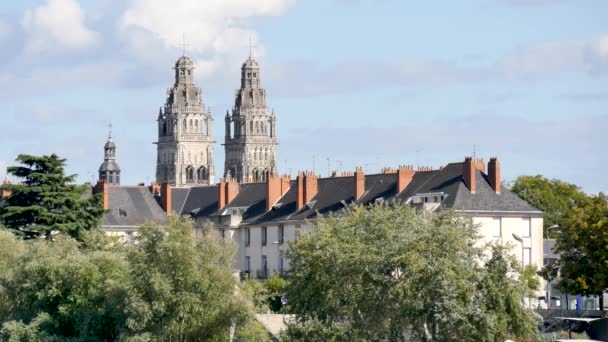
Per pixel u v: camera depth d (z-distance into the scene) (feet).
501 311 552.82
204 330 579.07
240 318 579.07
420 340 553.23
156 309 568.41
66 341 586.04
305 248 583.17
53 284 612.29
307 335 545.85
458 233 561.43
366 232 578.25
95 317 585.63
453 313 538.47
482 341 544.21
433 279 546.26
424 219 582.76
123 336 565.53
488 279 554.46
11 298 624.59
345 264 558.56
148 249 580.71
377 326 555.69
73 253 634.84
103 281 608.60
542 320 606.55
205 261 581.94
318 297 570.46
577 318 650.02
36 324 595.06
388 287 553.23
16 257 654.53
